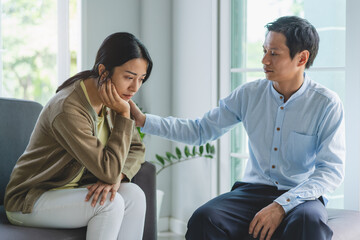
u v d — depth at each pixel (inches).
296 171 93.6
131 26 152.1
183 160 145.5
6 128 100.4
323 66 116.5
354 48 109.3
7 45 141.5
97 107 87.0
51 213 81.4
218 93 136.9
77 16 144.5
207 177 141.9
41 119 84.6
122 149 84.2
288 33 89.2
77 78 86.4
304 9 119.5
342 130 90.8
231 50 134.0
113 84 84.4
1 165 98.9
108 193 82.5
